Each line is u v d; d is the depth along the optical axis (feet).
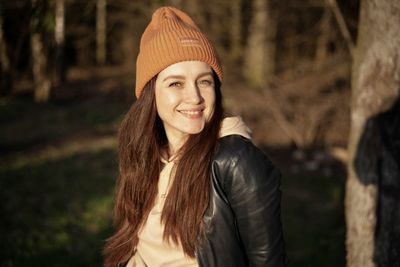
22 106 45.98
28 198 20.36
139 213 5.81
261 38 36.70
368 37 7.52
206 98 5.17
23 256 14.17
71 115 43.45
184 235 5.04
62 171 25.52
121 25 66.03
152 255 5.57
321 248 14.78
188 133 5.18
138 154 5.78
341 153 28.99
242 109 32.45
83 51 76.54
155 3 29.99
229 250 4.91
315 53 37.04
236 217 4.85
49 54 48.03
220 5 36.50
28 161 27.71
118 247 6.00
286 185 25.32
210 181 4.93
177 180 5.11
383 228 7.41
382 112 7.34
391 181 7.29
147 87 5.61
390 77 7.22
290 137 32.55
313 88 32.04
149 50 5.27
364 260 7.71
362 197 7.72
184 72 5.07
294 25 38.17
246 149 4.84
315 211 20.81
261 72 34.91
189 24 5.39
